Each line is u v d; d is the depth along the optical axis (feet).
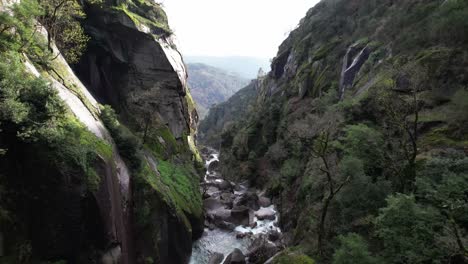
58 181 47.11
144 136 112.27
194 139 217.97
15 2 62.54
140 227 70.90
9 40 56.70
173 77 143.13
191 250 91.25
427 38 87.20
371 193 54.39
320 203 73.36
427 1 110.11
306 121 124.98
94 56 121.08
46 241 46.21
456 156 50.03
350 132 61.87
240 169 207.10
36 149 45.93
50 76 67.36
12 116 40.73
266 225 117.19
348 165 56.85
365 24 165.07
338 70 163.53
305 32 276.21
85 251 51.08
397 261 38.19
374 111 76.18
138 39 130.72
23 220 44.34
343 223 57.31
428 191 41.24
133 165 79.05
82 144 53.42
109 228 54.75
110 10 119.24
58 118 51.11
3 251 40.29
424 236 35.86
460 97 61.87
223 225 114.52
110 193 57.00
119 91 129.49
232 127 323.37
